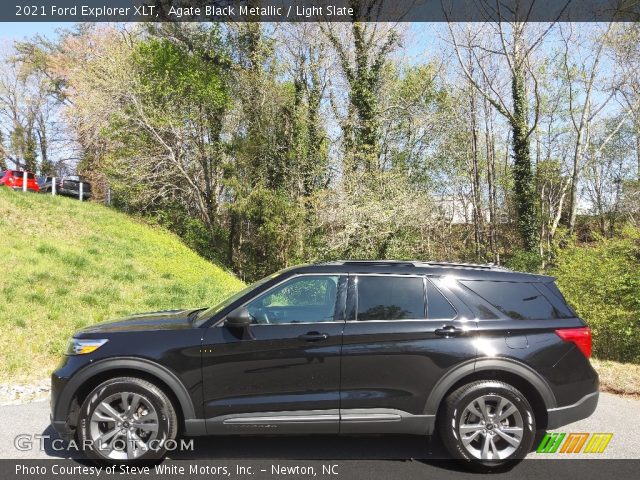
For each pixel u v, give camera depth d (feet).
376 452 14.71
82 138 95.76
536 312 14.19
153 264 51.37
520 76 77.51
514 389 13.44
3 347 24.30
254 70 80.07
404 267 14.61
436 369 13.43
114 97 78.13
